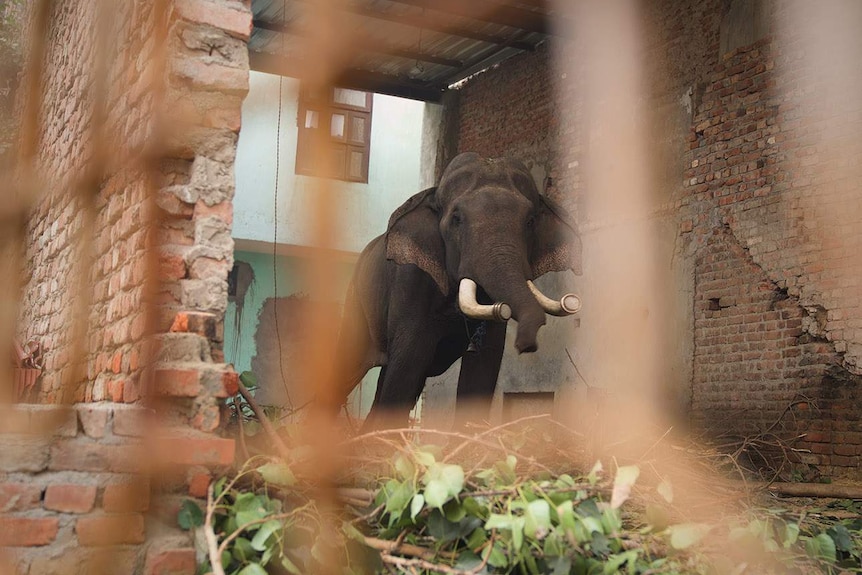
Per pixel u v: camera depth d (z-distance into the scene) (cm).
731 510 373
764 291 824
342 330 718
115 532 284
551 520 266
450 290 576
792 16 830
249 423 377
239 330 1511
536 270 581
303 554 274
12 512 277
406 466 285
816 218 784
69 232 464
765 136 842
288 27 1071
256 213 1355
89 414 293
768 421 805
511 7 1044
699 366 880
